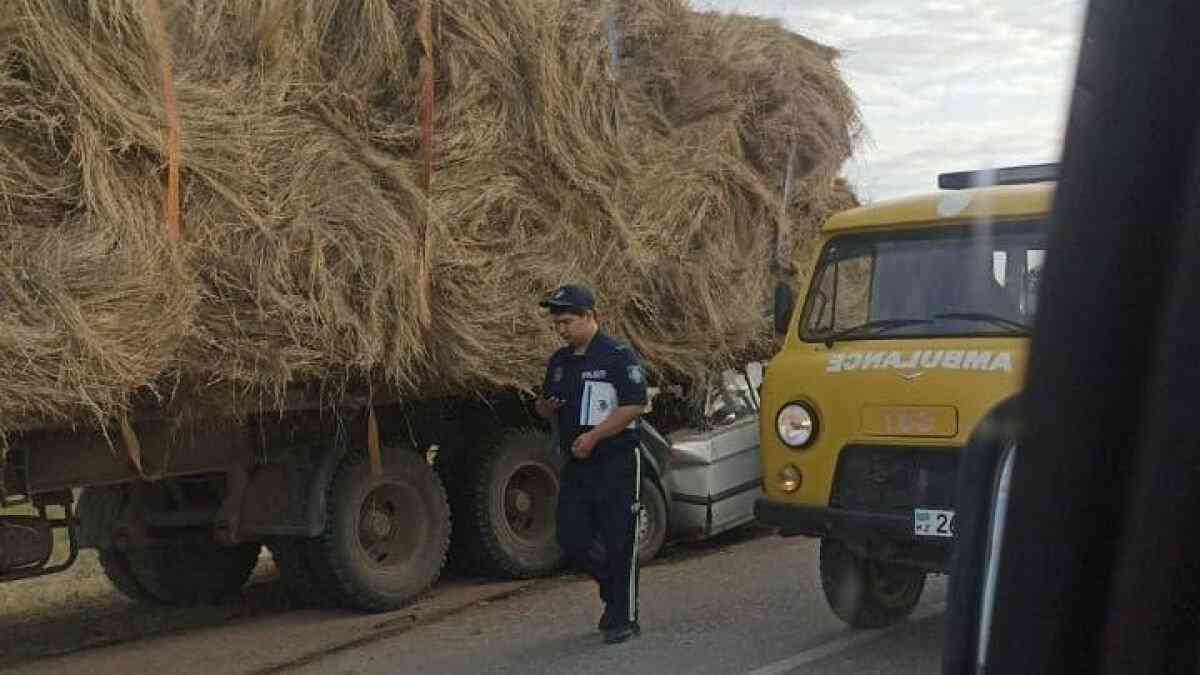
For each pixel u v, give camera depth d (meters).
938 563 5.85
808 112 10.40
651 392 9.33
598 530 6.76
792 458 6.36
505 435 8.98
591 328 6.83
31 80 5.95
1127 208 3.00
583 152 8.45
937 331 6.25
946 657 3.12
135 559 8.69
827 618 7.07
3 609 8.95
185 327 6.27
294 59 7.19
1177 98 2.99
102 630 8.06
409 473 8.29
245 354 6.63
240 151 6.67
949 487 5.82
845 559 6.61
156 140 6.25
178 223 6.34
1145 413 2.86
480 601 8.31
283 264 6.72
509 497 9.03
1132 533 2.80
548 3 8.42
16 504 6.70
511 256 7.93
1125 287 2.99
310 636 7.50
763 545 9.83
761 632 6.81
